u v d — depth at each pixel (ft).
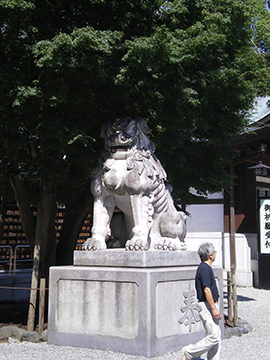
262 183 53.67
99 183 19.04
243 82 21.03
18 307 29.53
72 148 20.80
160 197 19.45
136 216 18.11
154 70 19.83
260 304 34.60
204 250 14.24
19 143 19.83
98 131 22.95
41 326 18.99
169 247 18.71
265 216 46.68
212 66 21.59
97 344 16.88
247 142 42.91
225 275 47.91
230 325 22.34
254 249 48.96
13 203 42.73
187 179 27.50
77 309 17.66
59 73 18.31
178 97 19.77
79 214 26.27
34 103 19.12
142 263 16.65
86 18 20.92
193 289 18.25
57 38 16.39
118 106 22.35
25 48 18.65
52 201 25.16
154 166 19.25
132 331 16.17
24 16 17.78
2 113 20.53
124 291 16.58
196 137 25.95
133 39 18.63
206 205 51.06
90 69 17.71
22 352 16.71
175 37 20.07
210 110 23.86
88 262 18.25
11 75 17.75
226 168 45.50
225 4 21.21
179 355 16.14
